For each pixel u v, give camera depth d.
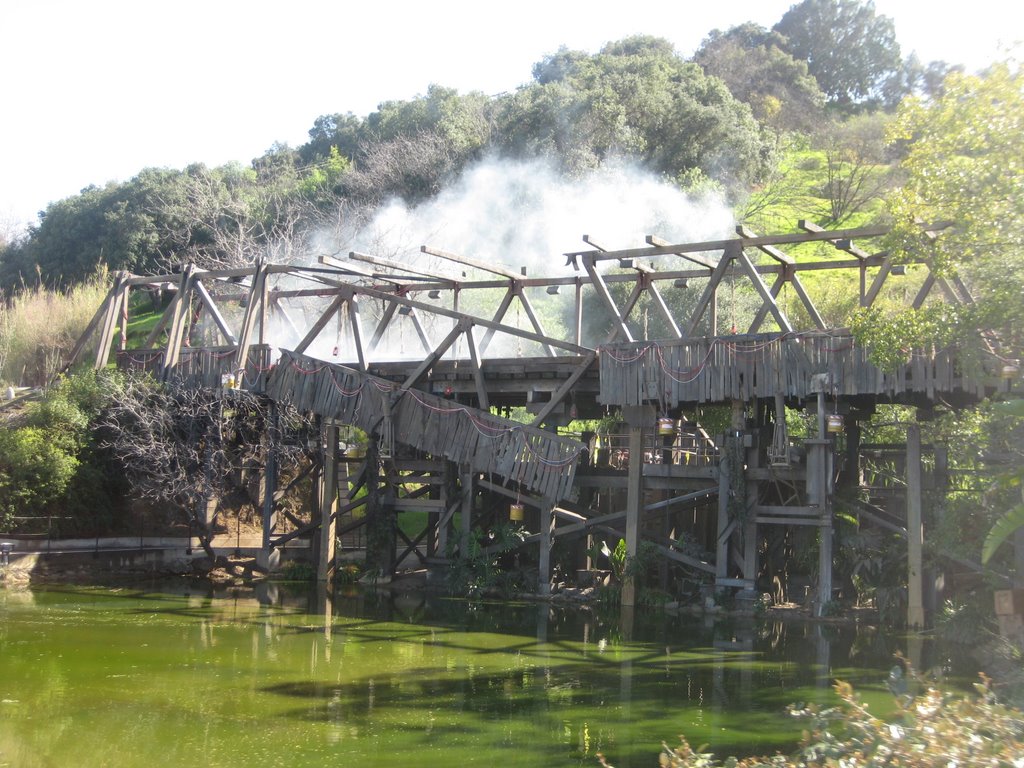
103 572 21.95
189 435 22.22
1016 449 15.64
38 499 21.27
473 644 14.91
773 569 19.12
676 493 21.38
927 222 13.65
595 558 21.25
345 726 10.28
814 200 45.78
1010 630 12.23
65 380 23.12
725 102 44.81
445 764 9.02
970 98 13.01
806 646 14.82
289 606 18.42
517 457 18.88
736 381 17.28
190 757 9.19
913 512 16.52
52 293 38.91
